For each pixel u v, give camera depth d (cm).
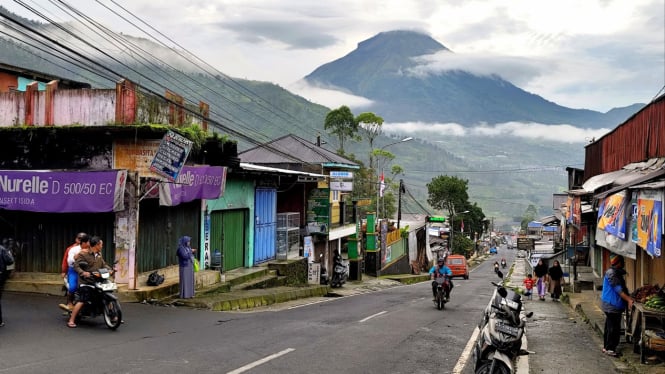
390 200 6762
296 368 923
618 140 2084
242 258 2342
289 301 2083
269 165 3694
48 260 1603
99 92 1616
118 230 1561
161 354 976
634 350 1083
